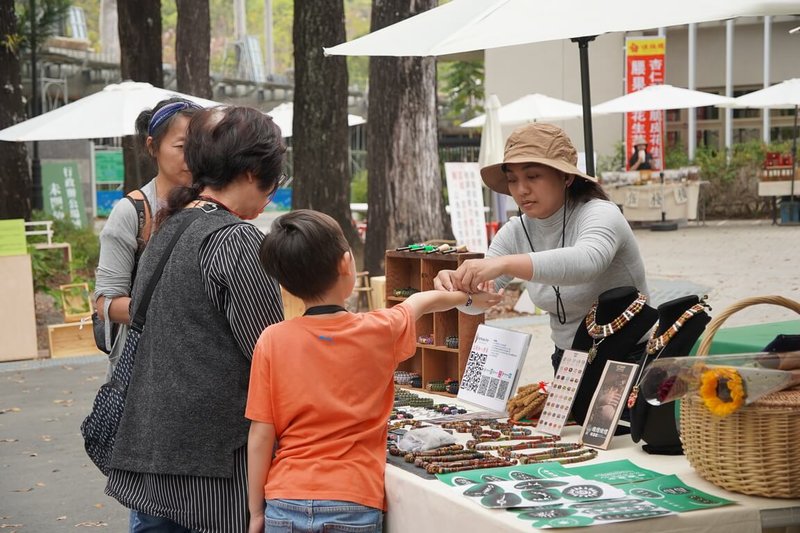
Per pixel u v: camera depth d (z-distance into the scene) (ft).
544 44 73.05
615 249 9.40
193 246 8.29
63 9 58.49
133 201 10.53
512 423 9.92
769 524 7.32
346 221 39.17
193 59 57.21
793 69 75.05
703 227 65.77
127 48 47.47
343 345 7.86
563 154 9.71
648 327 9.23
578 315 10.03
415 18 12.62
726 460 7.54
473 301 9.79
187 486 8.15
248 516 8.16
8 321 31.55
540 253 9.05
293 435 7.84
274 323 8.15
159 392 8.23
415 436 9.02
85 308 33.27
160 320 8.34
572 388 9.45
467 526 7.20
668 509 7.13
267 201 8.75
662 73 67.67
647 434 8.65
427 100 37.76
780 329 11.85
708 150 74.02
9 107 43.65
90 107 30.78
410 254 11.68
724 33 76.84
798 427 7.41
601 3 10.69
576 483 7.75
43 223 39.29
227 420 8.18
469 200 37.76
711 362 7.55
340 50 12.35
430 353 11.80
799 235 57.16
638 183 64.03
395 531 8.07
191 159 8.60
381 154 37.81
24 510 17.12
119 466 8.46
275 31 188.14
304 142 38.88
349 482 7.71
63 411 24.58
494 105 40.09
